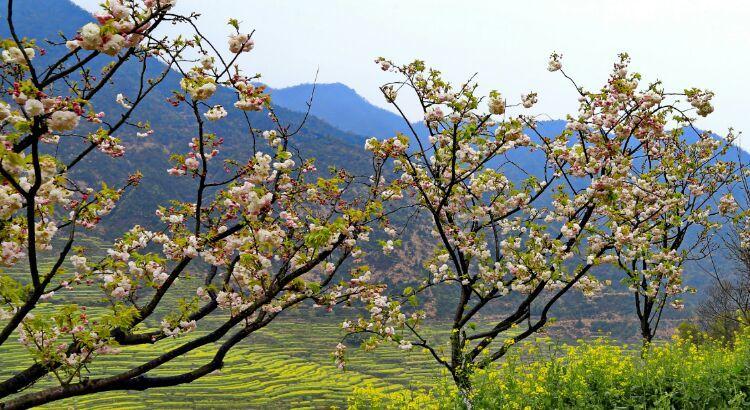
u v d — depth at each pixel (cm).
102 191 677
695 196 1454
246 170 758
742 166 1475
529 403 913
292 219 795
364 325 1072
